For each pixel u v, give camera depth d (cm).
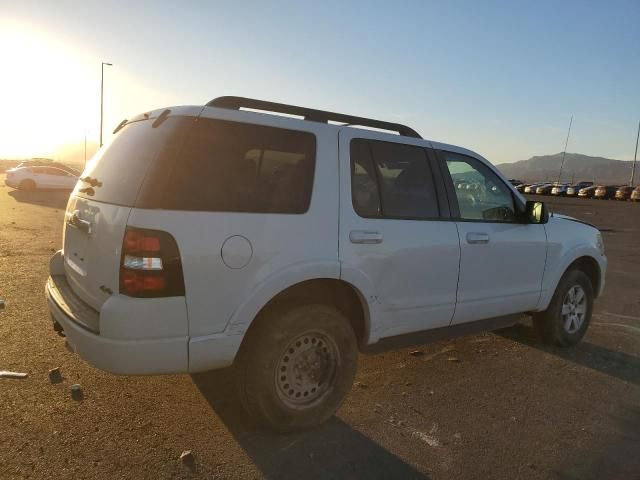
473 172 469
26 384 402
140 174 307
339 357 363
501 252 467
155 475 299
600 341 598
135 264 288
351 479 307
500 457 338
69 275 377
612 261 1221
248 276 318
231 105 351
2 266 819
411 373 475
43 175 2634
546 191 6294
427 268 409
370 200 383
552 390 450
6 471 293
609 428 384
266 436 349
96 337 294
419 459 332
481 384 456
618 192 5078
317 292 379
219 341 311
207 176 313
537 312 545
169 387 412
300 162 353
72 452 316
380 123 420
